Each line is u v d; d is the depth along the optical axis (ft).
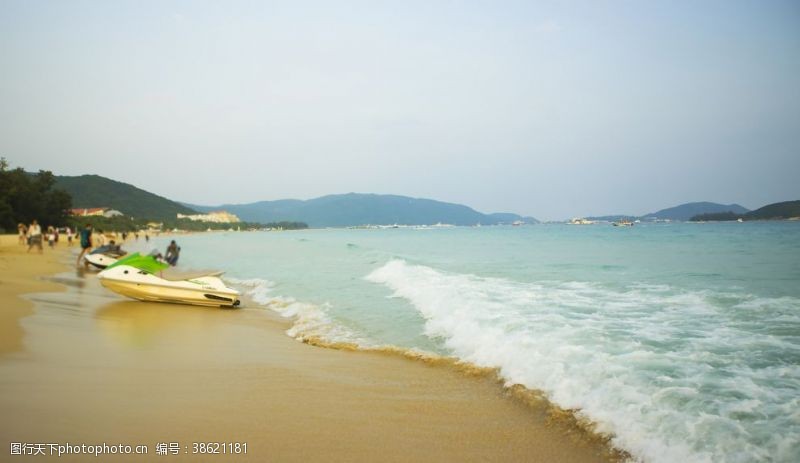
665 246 117.50
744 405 15.96
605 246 130.72
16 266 71.00
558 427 16.75
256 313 43.39
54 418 16.14
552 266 72.79
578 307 35.29
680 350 22.71
